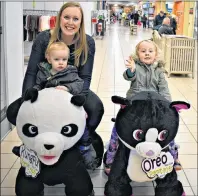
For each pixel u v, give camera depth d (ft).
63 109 6.84
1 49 12.32
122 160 7.93
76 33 8.18
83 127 7.23
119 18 147.13
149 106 7.22
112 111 15.62
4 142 11.98
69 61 8.30
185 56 23.38
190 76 24.30
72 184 7.61
